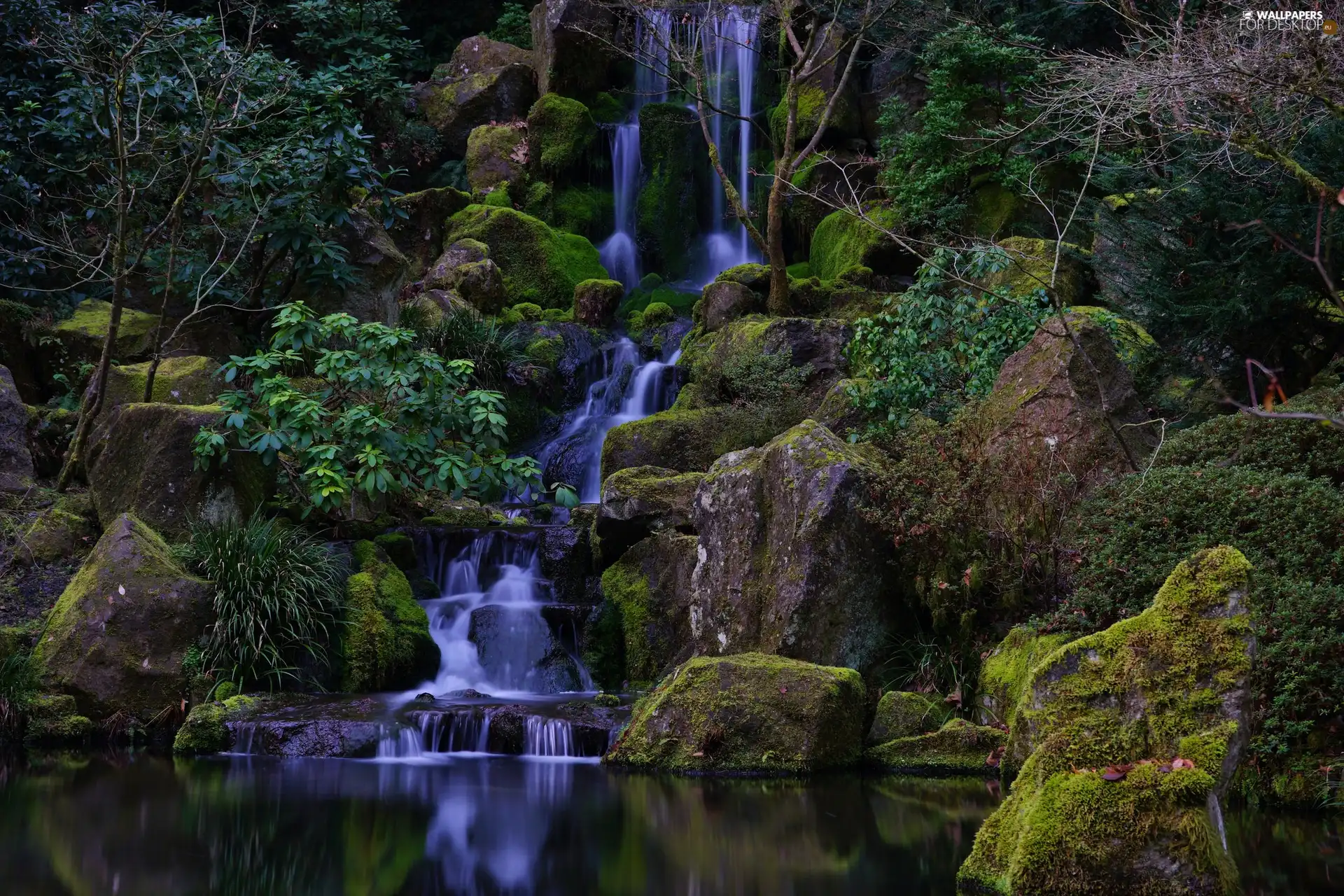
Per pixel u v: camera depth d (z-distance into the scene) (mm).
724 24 19844
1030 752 6809
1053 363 8883
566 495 10148
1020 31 16141
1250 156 9664
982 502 8469
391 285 14109
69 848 5738
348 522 10977
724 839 5922
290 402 9992
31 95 13898
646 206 19250
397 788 7109
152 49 12266
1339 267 9906
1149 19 10227
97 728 8766
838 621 8430
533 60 21297
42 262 12562
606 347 15359
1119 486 7746
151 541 9422
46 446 11359
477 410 10195
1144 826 4613
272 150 12055
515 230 17531
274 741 8258
